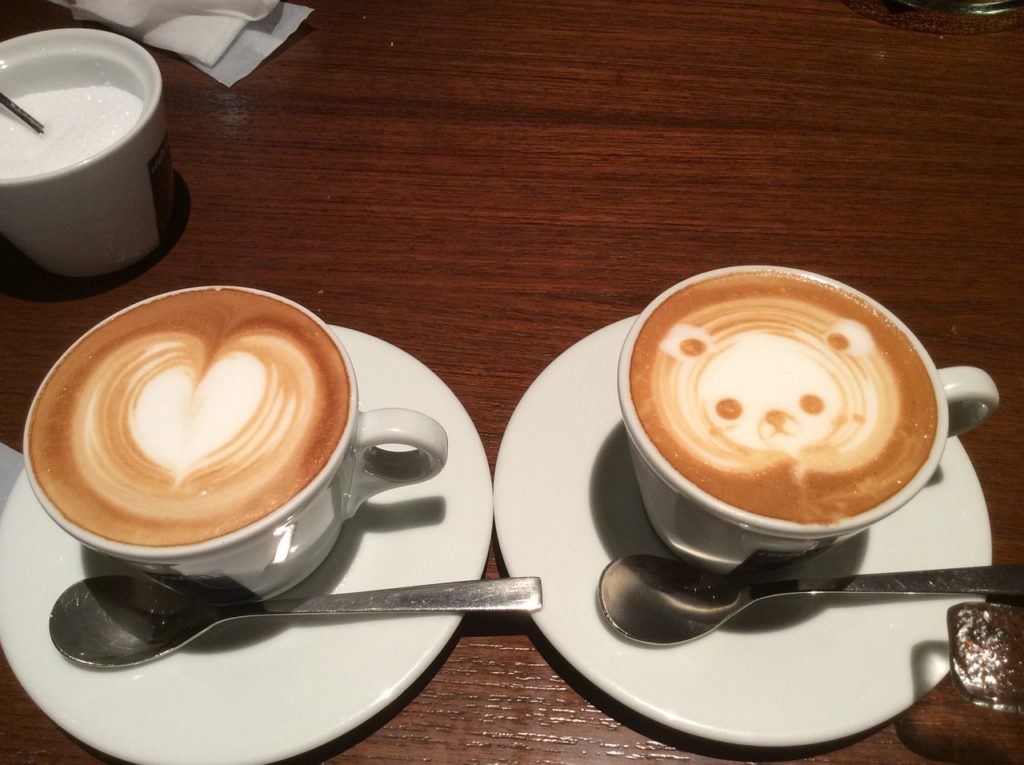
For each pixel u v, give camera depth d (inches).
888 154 16.4
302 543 10.1
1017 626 9.8
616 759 10.1
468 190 15.8
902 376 10.3
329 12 18.7
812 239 15.1
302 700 9.8
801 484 9.5
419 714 10.4
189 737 9.5
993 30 18.5
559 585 10.7
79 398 10.1
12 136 13.8
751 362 10.4
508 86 17.4
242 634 10.4
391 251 14.9
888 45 18.3
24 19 18.2
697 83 17.5
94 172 12.8
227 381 10.3
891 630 10.4
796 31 18.5
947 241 15.1
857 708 9.8
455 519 11.2
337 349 10.6
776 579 10.9
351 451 10.1
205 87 17.2
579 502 11.4
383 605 10.4
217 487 9.5
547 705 10.5
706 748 10.2
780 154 16.4
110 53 14.3
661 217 15.5
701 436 9.9
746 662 10.1
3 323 13.8
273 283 14.4
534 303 14.3
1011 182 15.9
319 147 16.3
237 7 17.6
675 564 10.8
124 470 9.6
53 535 10.9
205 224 15.2
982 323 14.0
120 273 14.6
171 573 9.4
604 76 17.6
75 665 10.0
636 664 10.1
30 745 10.0
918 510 11.2
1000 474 12.2
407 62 17.8
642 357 10.5
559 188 15.8
